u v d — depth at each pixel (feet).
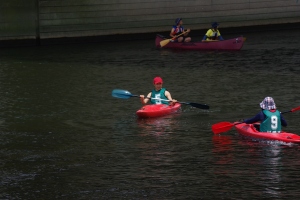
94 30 148.66
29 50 135.33
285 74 98.32
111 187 48.34
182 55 123.34
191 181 49.39
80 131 65.57
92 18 147.84
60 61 117.39
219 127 62.34
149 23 153.79
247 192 46.80
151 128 66.18
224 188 47.70
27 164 54.34
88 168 53.06
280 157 54.85
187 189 47.62
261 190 47.14
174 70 104.42
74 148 59.26
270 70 102.58
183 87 88.79
